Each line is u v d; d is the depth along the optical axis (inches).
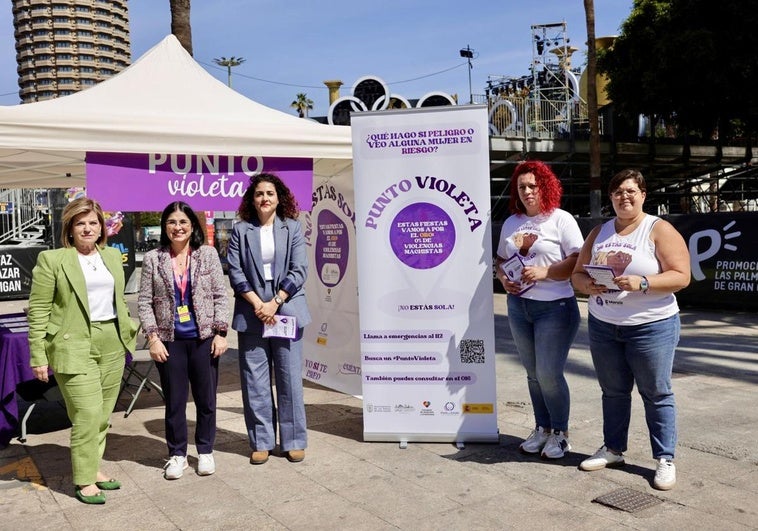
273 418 194.9
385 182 199.0
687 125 890.1
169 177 219.6
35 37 5438.0
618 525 142.9
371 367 204.8
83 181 343.6
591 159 754.8
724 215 462.3
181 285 179.2
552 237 177.6
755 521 143.5
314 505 159.5
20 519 155.4
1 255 700.0
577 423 220.1
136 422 236.1
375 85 586.6
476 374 198.5
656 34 828.6
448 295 198.1
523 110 877.2
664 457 163.0
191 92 230.8
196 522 151.8
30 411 220.1
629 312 160.9
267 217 189.8
